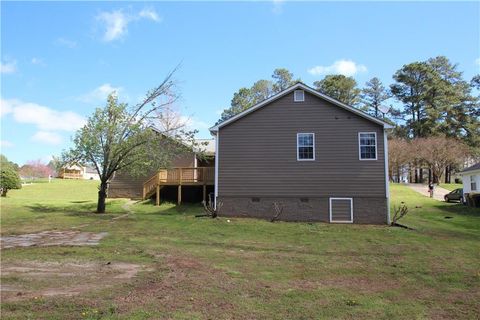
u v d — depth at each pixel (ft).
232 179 64.75
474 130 181.47
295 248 40.32
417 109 188.75
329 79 188.75
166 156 74.08
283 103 65.26
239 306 21.22
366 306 21.88
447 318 20.33
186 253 36.63
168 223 57.06
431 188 114.42
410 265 33.14
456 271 31.17
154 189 86.94
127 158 73.05
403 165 166.09
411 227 56.90
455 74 194.70
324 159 62.95
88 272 28.86
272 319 19.33
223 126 66.28
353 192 61.57
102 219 61.82
